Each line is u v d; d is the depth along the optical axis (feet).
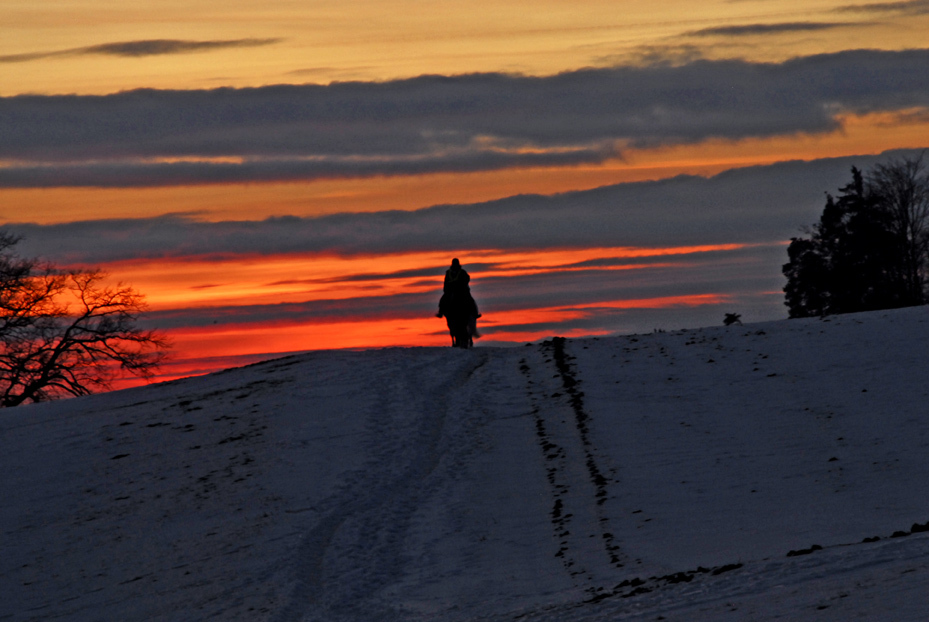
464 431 292.20
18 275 615.57
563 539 207.51
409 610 179.32
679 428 274.57
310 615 185.47
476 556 206.28
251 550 226.17
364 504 245.45
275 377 382.22
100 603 212.84
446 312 402.11
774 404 285.02
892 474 219.20
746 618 121.19
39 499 285.64
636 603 143.84
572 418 291.17
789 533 188.14
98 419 362.12
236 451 298.76
